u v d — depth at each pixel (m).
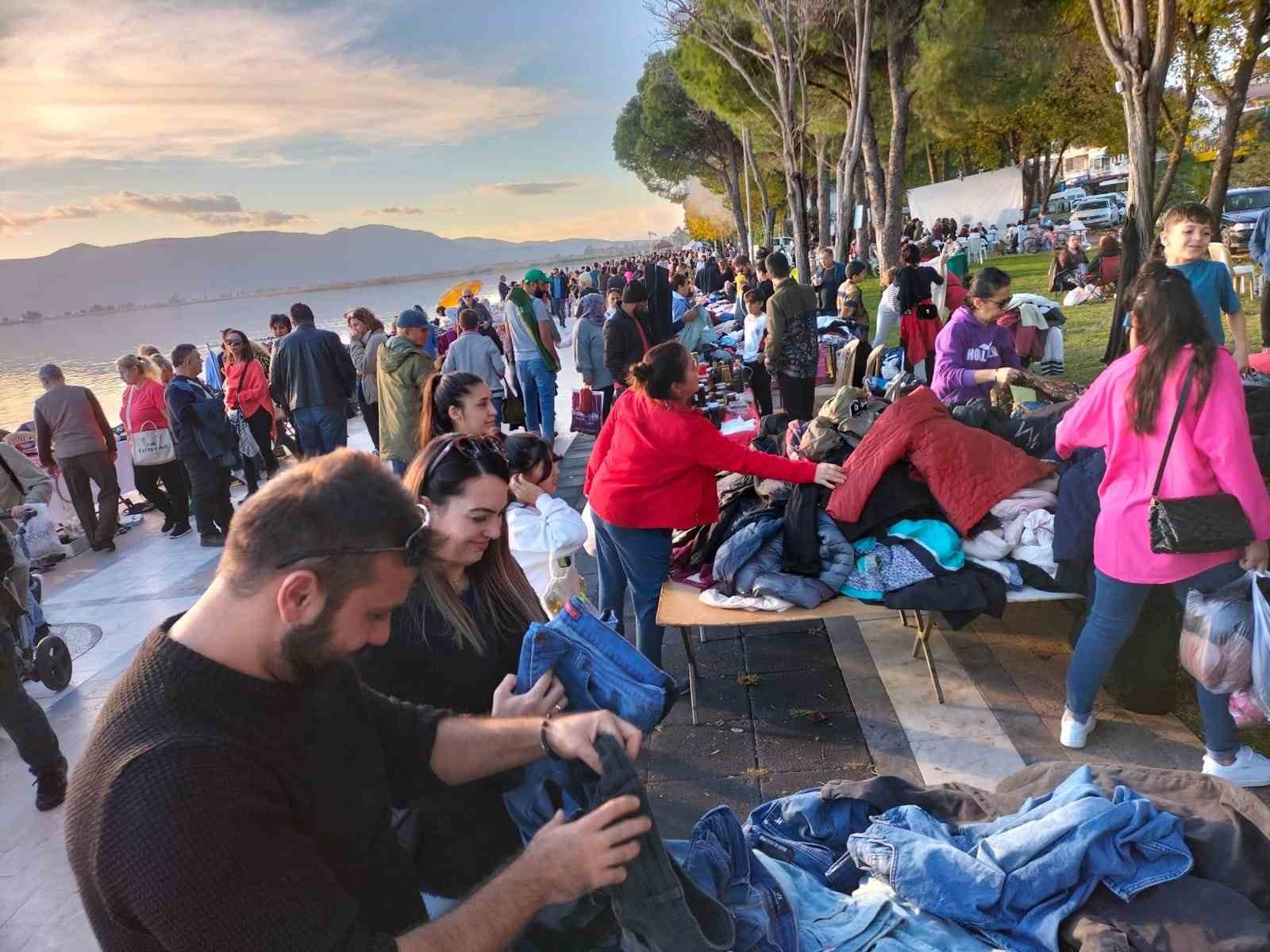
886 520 3.87
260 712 1.19
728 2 20.94
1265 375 4.62
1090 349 11.57
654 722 1.90
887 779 2.57
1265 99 17.22
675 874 1.50
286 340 8.31
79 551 8.48
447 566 2.03
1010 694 3.91
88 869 1.09
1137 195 6.86
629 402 3.89
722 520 4.40
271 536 1.15
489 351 9.02
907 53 21.38
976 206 37.16
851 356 7.01
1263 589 2.92
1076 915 2.04
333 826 1.30
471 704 2.03
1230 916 1.95
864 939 2.05
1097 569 3.15
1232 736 3.08
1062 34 18.70
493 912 1.26
